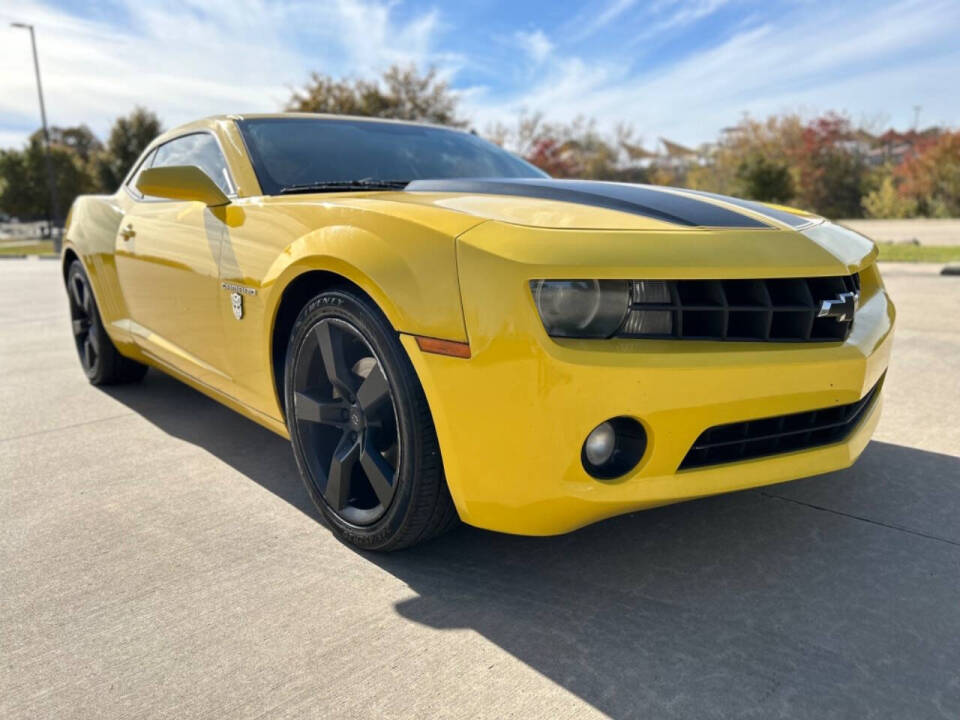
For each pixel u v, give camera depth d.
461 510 1.73
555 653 1.53
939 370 3.69
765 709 1.35
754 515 2.17
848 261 1.83
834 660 1.48
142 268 2.98
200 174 2.39
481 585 1.82
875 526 2.08
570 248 1.58
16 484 2.54
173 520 2.23
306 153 2.71
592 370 1.53
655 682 1.43
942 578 1.79
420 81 25.92
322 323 1.97
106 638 1.62
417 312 1.66
